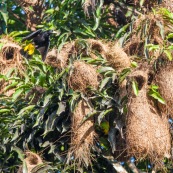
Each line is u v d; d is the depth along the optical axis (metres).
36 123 16.72
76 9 20.00
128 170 17.67
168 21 17.19
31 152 17.00
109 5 19.95
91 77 16.41
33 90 17.38
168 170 17.42
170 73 16.33
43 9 21.03
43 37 19.02
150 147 15.77
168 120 16.34
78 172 16.94
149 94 16.30
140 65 16.53
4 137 17.34
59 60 17.42
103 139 17.11
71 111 16.28
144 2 19.39
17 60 18.03
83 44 17.25
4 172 17.61
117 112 16.56
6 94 17.66
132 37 17.34
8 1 21.64
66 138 17.12
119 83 16.36
